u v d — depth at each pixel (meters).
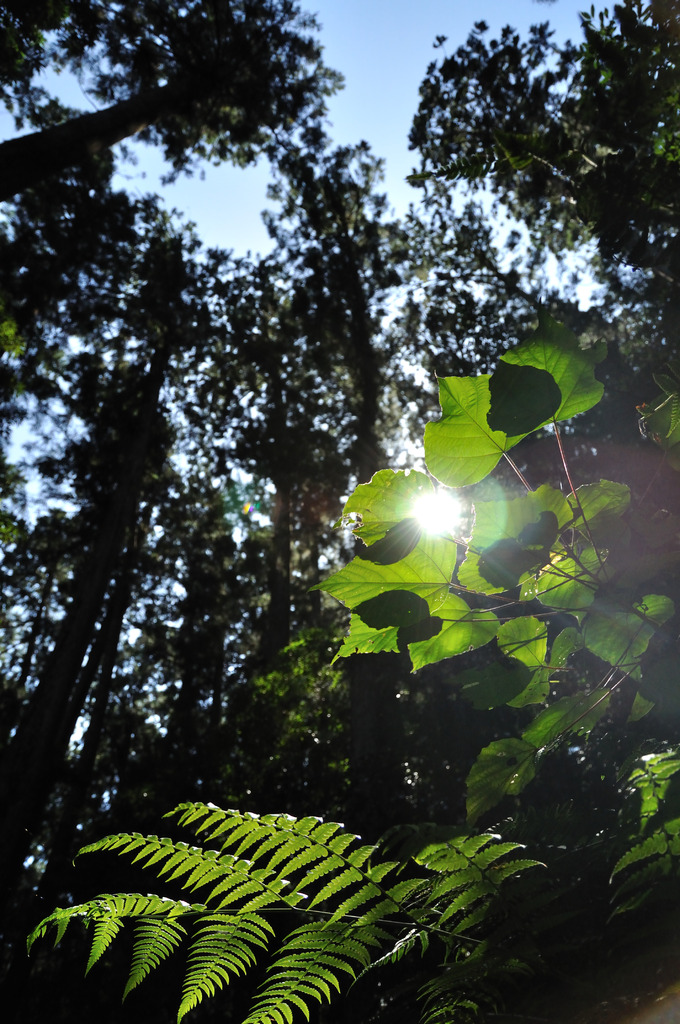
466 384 0.83
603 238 1.65
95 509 20.83
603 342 0.81
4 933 12.14
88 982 10.73
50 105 18.22
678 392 0.90
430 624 0.90
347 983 4.39
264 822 1.25
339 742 11.62
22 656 26.42
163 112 17.38
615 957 1.27
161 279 19.89
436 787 8.12
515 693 1.01
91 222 19.42
